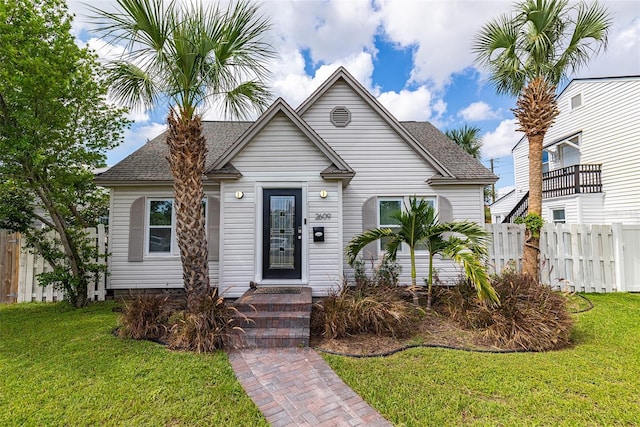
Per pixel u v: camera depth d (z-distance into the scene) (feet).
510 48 24.63
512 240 28.30
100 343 16.24
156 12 16.63
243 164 24.32
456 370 13.26
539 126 24.39
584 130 46.44
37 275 23.99
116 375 12.91
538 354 14.74
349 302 18.45
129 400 11.14
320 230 24.04
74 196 25.82
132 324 17.26
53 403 10.91
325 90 29.84
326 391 12.00
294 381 12.77
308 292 22.03
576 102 47.85
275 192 24.58
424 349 15.44
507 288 19.11
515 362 13.91
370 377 12.87
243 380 12.86
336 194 24.39
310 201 24.32
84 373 13.06
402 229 20.62
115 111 26.22
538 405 10.71
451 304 20.08
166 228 28.12
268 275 24.20
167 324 17.79
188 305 18.51
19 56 19.72
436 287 24.31
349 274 27.68
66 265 25.52
